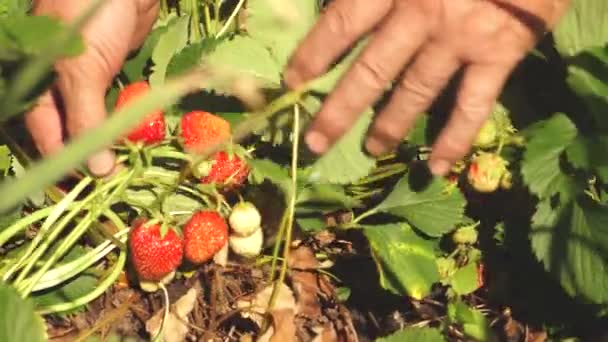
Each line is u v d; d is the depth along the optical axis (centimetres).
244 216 76
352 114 67
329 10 67
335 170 77
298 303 81
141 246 75
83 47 55
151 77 81
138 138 75
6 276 75
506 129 79
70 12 70
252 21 79
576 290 76
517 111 81
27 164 78
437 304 84
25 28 58
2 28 58
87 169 76
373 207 83
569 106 80
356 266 84
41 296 78
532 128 78
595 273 75
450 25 65
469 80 67
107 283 78
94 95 69
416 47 65
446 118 80
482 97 67
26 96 66
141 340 80
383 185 83
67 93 69
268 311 78
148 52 82
